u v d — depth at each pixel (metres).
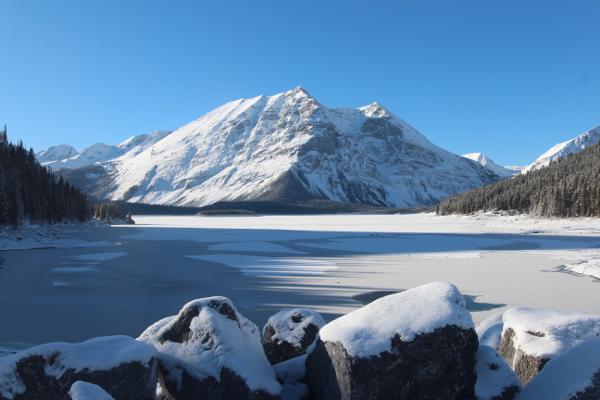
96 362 4.82
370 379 4.54
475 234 58.44
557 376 4.84
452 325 4.75
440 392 4.66
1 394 4.49
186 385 5.29
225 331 5.60
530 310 6.44
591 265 24.59
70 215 74.69
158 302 17.00
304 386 5.79
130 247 41.75
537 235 55.81
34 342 11.64
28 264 28.91
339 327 5.08
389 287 19.89
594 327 5.68
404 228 76.31
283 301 17.05
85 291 19.30
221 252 36.28
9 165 64.12
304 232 66.62
